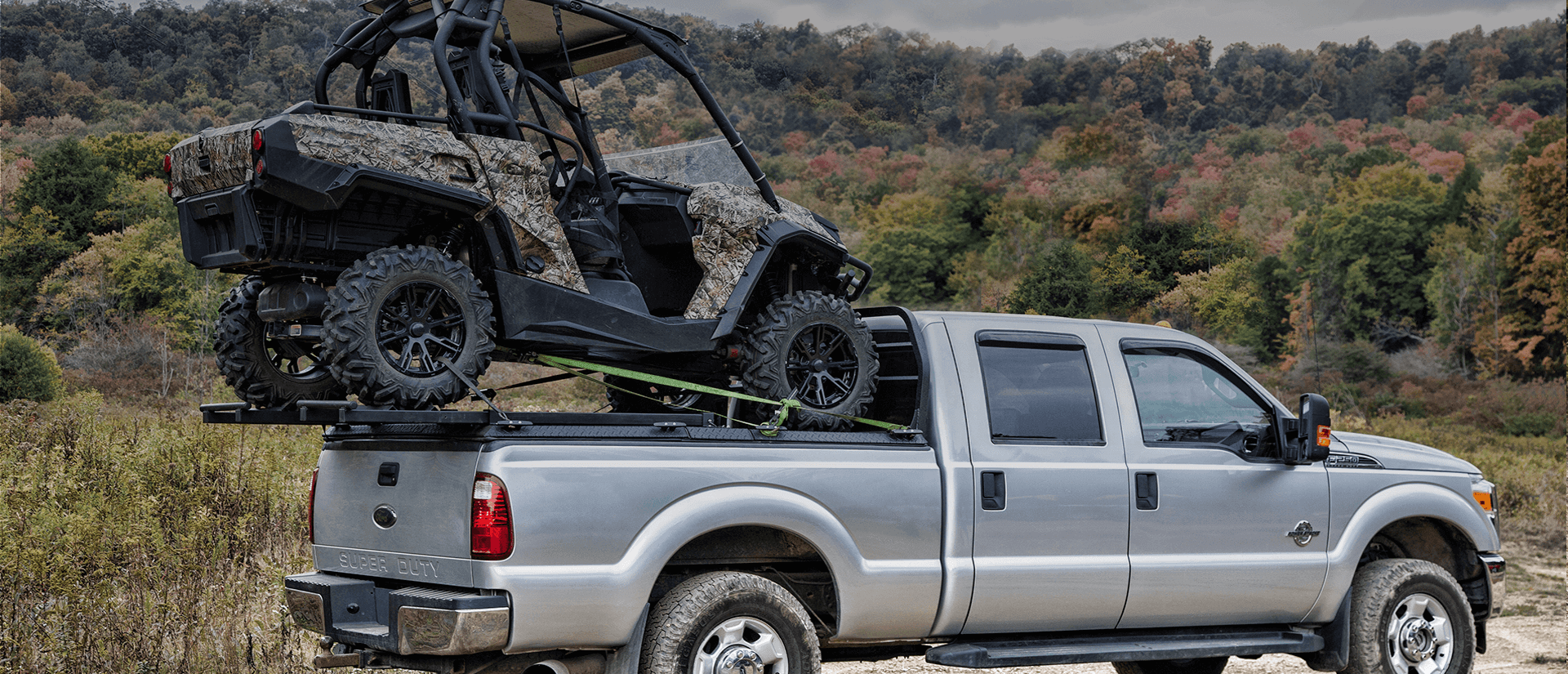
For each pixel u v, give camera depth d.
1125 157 80.94
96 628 5.76
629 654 4.15
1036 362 5.30
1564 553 12.69
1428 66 84.19
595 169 5.05
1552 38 80.31
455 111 4.41
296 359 4.81
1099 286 72.62
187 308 35.28
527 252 4.46
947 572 4.81
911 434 4.89
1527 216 62.66
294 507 8.26
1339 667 5.82
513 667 4.13
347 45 4.85
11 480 7.76
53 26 59.12
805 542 4.65
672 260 5.37
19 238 42.72
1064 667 7.15
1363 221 66.75
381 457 4.37
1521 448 31.72
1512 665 7.50
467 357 4.08
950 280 77.44
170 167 4.24
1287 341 67.00
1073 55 86.56
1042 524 5.04
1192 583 5.36
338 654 4.37
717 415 5.18
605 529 4.07
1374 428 33.25
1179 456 5.45
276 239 3.98
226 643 5.84
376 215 4.18
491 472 3.92
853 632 4.67
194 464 8.47
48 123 55.06
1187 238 73.69
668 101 41.97
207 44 59.47
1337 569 5.75
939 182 81.00
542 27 5.16
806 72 85.06
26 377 25.42
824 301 4.99
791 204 5.40
